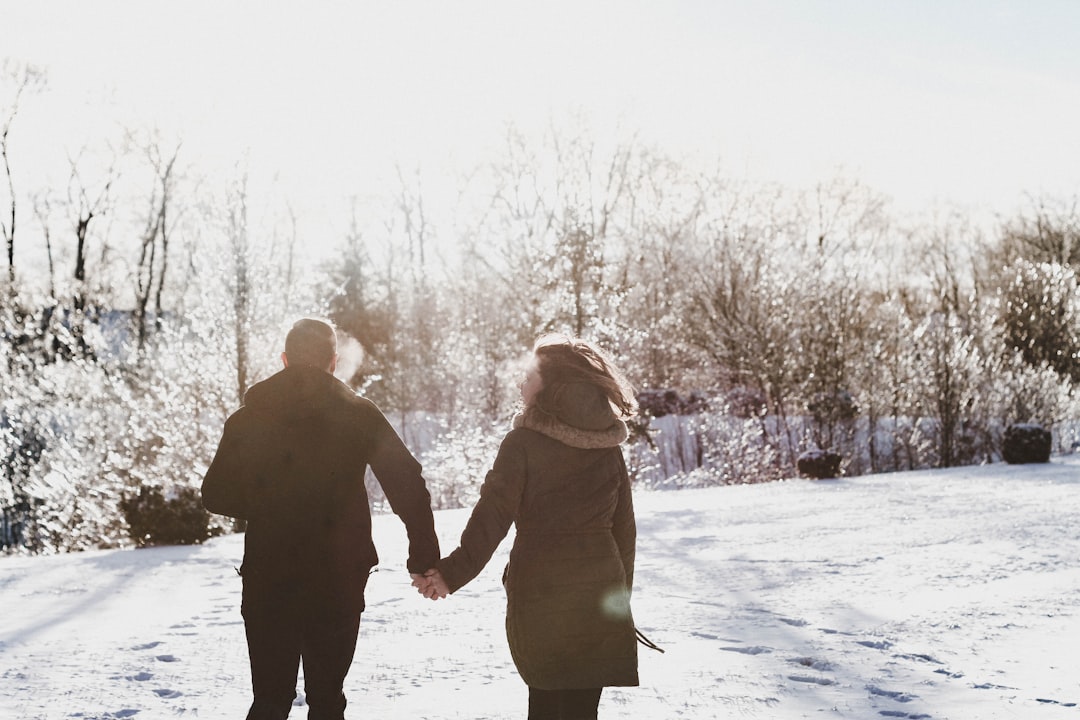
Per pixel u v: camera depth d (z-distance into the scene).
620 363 27.42
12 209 42.34
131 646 6.72
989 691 5.32
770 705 4.96
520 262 36.31
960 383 30.97
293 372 3.96
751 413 31.19
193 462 19.00
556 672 3.31
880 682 5.54
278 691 3.79
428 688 5.31
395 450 3.88
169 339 20.89
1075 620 7.39
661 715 4.74
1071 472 22.47
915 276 56.12
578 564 3.37
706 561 10.80
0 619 8.05
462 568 3.33
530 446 3.44
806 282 34.44
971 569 9.86
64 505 21.00
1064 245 54.66
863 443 32.03
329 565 3.84
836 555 11.04
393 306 48.81
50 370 23.09
